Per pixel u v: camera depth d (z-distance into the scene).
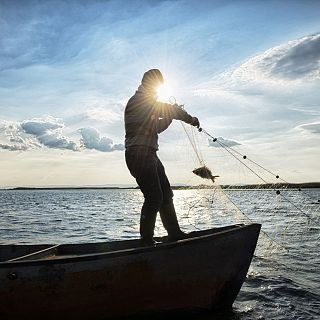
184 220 13.69
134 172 3.30
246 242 3.47
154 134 3.32
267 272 5.19
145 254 3.18
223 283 3.42
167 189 3.56
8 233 10.28
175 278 3.26
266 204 26.73
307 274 5.09
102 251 4.17
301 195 42.72
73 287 3.04
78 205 30.59
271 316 3.52
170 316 3.34
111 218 16.02
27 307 3.00
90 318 3.12
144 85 3.35
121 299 3.16
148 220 3.32
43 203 34.81
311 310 3.70
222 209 20.23
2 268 2.99
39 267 3.01
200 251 3.33
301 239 8.41
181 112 3.34
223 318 3.44
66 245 4.19
